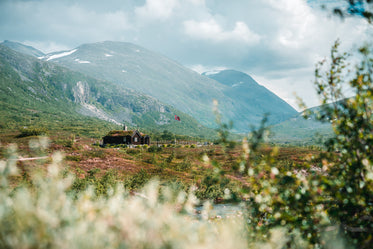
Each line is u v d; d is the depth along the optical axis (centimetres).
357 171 416
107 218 293
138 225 283
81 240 257
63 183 323
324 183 418
